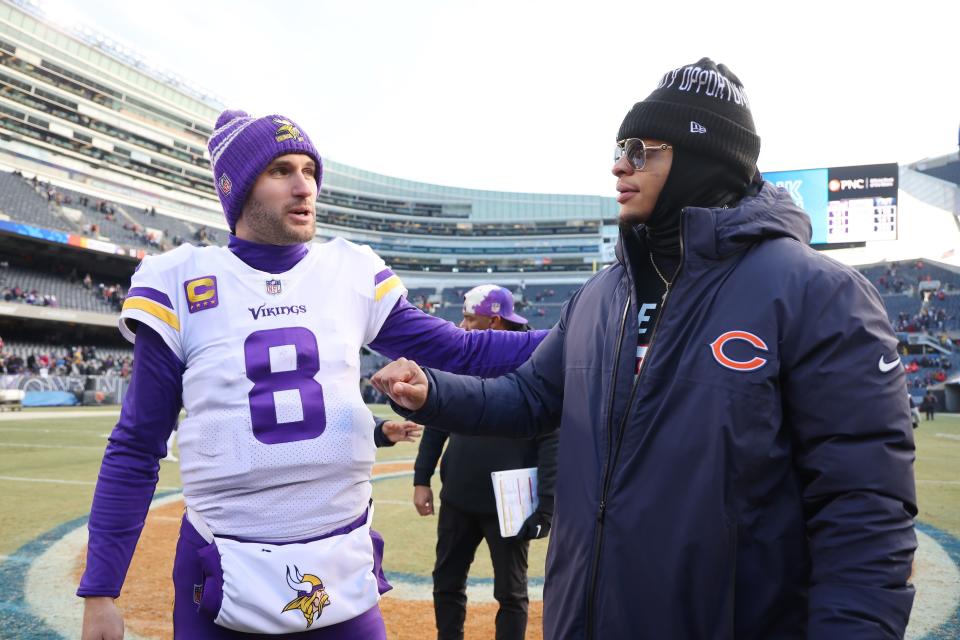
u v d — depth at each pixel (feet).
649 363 4.67
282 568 4.99
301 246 5.83
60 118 145.48
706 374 4.40
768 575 4.19
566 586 4.87
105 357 120.26
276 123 5.66
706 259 4.66
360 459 5.49
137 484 5.32
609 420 4.85
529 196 222.89
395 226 221.87
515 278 210.18
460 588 9.57
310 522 5.21
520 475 8.67
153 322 5.29
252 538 5.10
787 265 4.46
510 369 6.63
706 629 4.16
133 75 158.10
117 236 132.16
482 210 224.33
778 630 4.19
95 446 41.11
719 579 4.17
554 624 4.94
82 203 139.44
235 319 5.40
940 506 22.74
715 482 4.21
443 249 223.10
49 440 44.70
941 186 152.56
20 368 96.12
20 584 13.84
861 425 4.03
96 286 126.72
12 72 135.85
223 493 5.16
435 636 11.13
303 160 5.71
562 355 6.00
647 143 5.02
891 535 3.87
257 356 5.29
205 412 5.23
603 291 5.53
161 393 5.39
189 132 173.06
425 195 223.51
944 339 118.73
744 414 4.25
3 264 114.93
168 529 19.15
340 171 215.10
